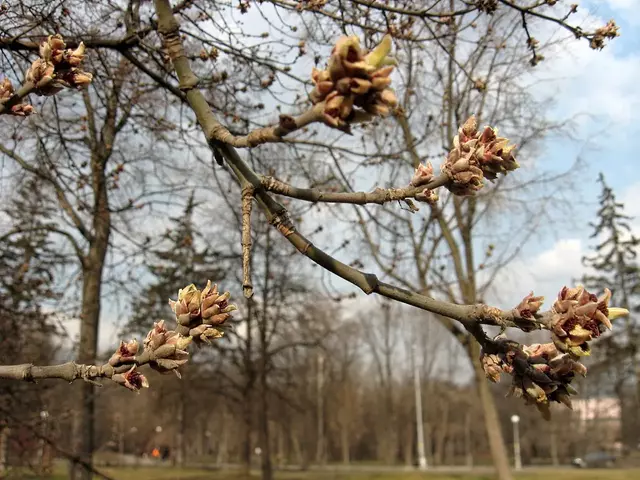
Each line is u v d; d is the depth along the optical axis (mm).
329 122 1528
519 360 2006
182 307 1938
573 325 1777
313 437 39500
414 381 46844
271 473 18156
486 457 51719
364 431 48312
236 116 6289
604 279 27469
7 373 2020
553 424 44375
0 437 8438
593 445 45812
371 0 4695
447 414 49750
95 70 5848
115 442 13242
